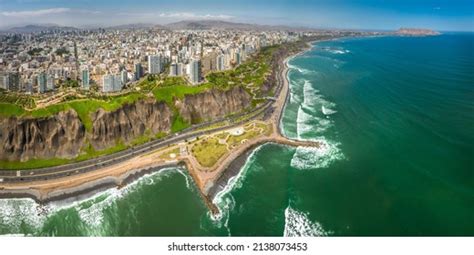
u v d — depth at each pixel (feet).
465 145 430.20
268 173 381.81
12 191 346.54
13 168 381.81
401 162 390.63
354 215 300.20
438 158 397.60
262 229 286.46
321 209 310.45
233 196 338.75
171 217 308.19
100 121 438.81
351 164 392.88
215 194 343.46
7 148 388.57
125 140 452.35
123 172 380.58
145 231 291.38
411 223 286.66
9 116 398.01
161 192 349.61
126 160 410.31
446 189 334.03
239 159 411.54
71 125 424.05
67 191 345.92
